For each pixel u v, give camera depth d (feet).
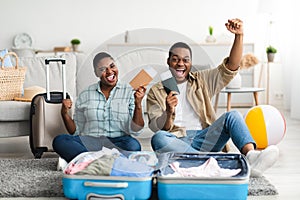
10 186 6.55
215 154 6.81
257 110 9.49
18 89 10.08
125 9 20.58
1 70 9.78
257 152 6.93
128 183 5.65
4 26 20.62
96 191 5.71
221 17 20.40
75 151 7.59
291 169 8.14
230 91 13.25
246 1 20.29
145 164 6.17
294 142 11.06
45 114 8.75
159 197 5.74
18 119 9.18
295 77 15.93
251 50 19.40
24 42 20.65
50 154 9.33
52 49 20.74
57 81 11.44
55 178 6.99
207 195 5.60
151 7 20.56
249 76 19.43
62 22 20.65
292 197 6.33
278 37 19.86
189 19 20.49
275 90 19.97
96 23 20.63
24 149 10.12
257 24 20.21
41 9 20.63
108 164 5.92
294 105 16.02
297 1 15.93
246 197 5.75
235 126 7.34
